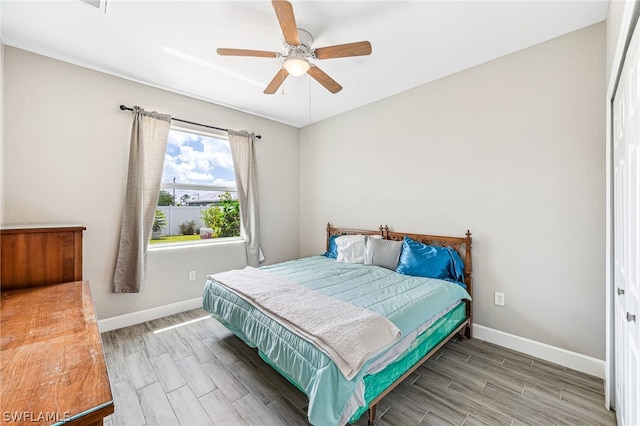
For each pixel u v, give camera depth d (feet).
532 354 7.36
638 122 3.40
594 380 6.31
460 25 6.49
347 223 12.48
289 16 4.97
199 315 10.17
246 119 12.52
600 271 6.48
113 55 7.82
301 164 14.73
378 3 5.77
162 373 6.58
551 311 7.13
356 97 10.81
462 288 8.01
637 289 3.52
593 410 5.36
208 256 11.24
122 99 9.13
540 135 7.24
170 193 10.76
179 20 6.34
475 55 7.80
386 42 7.16
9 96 7.28
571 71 6.76
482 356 7.34
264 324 5.85
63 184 8.13
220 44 7.28
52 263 6.43
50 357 3.15
